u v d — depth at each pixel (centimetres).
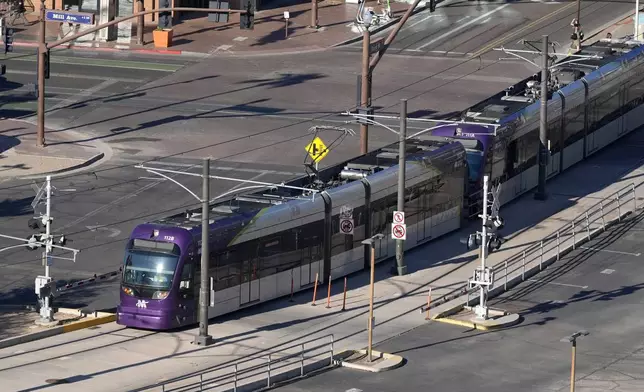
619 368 18800
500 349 19562
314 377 18100
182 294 19838
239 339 19562
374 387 17788
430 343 19725
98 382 17438
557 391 17838
